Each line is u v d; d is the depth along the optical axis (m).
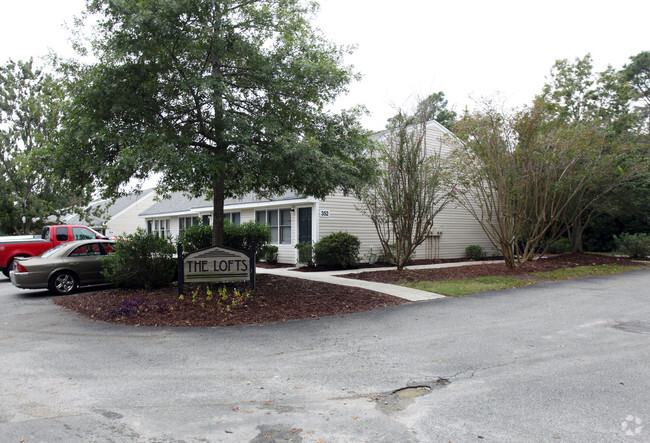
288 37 9.48
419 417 3.94
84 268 11.51
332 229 16.94
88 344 6.55
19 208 20.81
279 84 9.20
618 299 9.80
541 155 14.20
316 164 8.58
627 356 5.64
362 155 10.59
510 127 14.36
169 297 9.31
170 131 8.57
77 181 9.01
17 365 5.59
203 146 9.45
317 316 8.26
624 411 3.98
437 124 19.61
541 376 4.94
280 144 8.34
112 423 3.89
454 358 5.66
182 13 8.30
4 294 11.70
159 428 3.79
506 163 14.43
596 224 25.08
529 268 15.09
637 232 23.52
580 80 22.41
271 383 4.87
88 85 8.43
